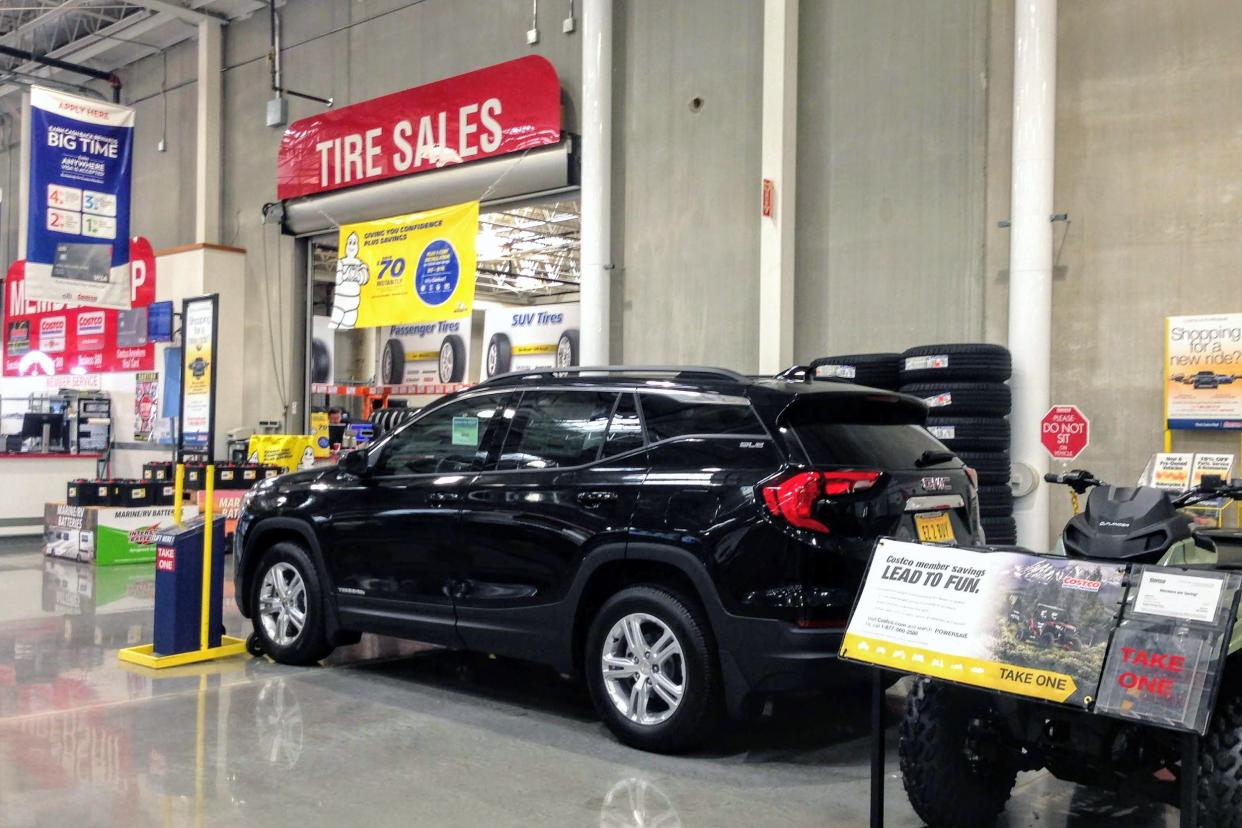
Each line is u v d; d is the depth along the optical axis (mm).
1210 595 2914
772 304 9953
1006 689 3127
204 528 6895
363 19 14195
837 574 4539
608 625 5035
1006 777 4035
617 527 4984
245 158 15914
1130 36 8422
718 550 4641
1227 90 8047
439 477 5883
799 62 10195
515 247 21391
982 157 9141
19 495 14000
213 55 16109
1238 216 7965
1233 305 7965
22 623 8070
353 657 6992
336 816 4109
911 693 3918
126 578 10555
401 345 16062
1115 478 8367
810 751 5047
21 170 20062
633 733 4930
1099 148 8523
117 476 17266
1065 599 3160
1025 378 8523
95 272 13578
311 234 14922
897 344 9562
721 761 4859
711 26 10875
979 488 8023
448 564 5699
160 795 4312
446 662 6871
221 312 15664
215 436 15477
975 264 9148
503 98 12141
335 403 16891
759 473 4668
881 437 5027
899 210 9586
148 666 6605
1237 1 8031
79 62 18406
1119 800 4469
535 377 5809
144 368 16781
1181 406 7949
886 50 9703
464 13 13016
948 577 3445
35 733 5160
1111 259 8453
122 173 13852
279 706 5715
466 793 4379
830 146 10016
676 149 11117
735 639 4582
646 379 5348
